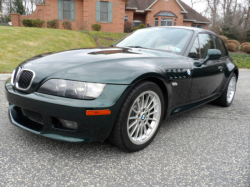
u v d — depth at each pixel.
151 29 3.20
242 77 7.79
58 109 1.63
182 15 26.36
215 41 3.47
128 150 1.93
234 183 1.61
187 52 2.64
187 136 2.42
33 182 1.50
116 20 18.17
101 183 1.54
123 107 1.75
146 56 2.23
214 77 3.05
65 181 1.53
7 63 6.83
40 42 10.08
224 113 3.39
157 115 2.16
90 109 1.60
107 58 1.98
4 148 1.92
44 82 1.74
